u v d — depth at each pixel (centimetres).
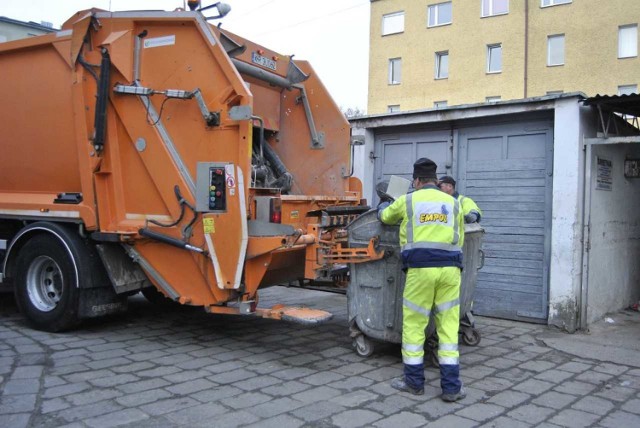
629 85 2403
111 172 546
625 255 778
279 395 404
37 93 593
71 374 441
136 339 559
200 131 500
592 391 432
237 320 656
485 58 2738
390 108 3023
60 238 560
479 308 729
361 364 487
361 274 500
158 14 515
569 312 635
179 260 523
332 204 611
